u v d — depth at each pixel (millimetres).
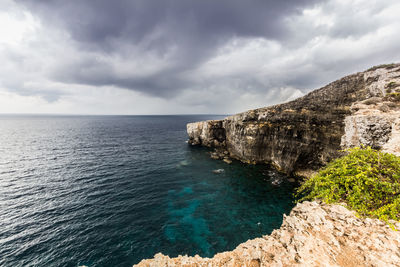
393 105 19875
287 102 46312
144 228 22188
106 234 21109
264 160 45844
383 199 6941
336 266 5367
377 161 7887
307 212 7719
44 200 28234
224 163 47406
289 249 6273
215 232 21641
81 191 31344
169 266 7055
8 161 47812
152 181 35906
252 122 46375
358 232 6266
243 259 6594
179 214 25031
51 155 54125
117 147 65875
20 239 20172
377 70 34812
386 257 5266
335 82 42781
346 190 7680
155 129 128375
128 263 17516
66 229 21844
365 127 17266
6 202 27469
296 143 38469
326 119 36062
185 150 61688
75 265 17234
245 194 30781
